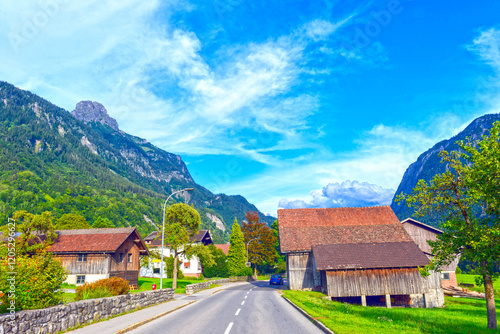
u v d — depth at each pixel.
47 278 12.11
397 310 23.22
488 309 14.62
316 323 13.11
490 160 13.31
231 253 61.84
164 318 14.90
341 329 11.26
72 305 11.73
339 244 34.50
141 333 11.16
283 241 36.53
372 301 32.50
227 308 18.84
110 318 14.34
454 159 16.00
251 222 73.12
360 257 31.59
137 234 39.75
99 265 34.66
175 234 35.97
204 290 33.88
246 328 12.13
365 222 39.44
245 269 62.28
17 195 144.88
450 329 14.12
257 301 23.12
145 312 16.47
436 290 31.50
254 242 70.38
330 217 40.66
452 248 14.90
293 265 35.47
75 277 34.53
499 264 14.02
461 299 34.25
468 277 52.75
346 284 30.02
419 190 16.86
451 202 16.03
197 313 16.64
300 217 40.81
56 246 35.44
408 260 30.83
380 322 14.27
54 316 10.67
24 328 9.29
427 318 17.77
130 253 39.44
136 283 39.94
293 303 20.92
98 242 36.06
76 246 35.38
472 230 14.29
